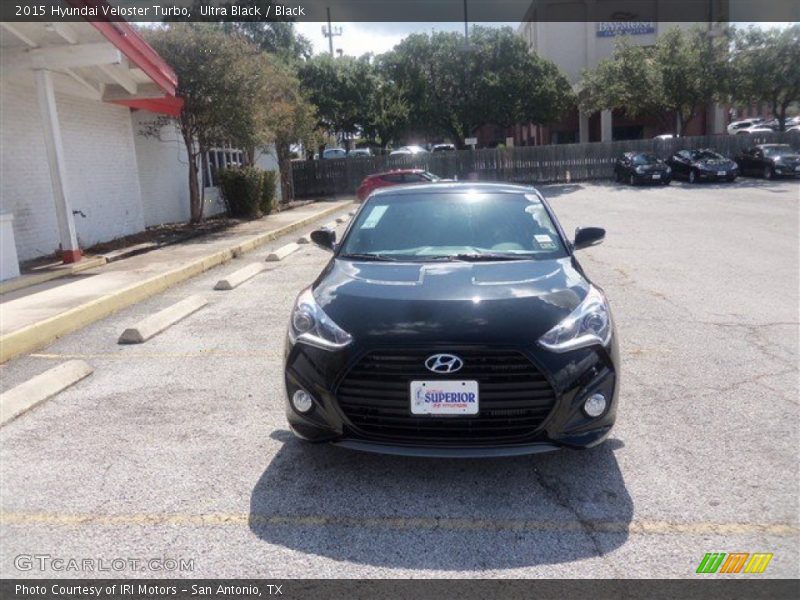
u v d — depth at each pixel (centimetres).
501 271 422
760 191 2417
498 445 343
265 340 653
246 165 2167
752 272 962
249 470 384
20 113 1149
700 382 517
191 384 530
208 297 859
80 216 1330
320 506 344
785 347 602
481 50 3344
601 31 4441
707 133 4216
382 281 410
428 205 518
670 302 789
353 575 288
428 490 360
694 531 317
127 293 826
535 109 3359
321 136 2791
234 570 293
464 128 3538
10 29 973
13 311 747
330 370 352
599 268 1027
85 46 1049
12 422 456
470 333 343
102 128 1418
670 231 1462
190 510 341
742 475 368
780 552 300
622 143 3381
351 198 3112
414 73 3331
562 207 2183
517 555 301
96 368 575
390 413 347
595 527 322
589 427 350
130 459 399
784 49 3027
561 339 350
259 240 1416
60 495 356
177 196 1881
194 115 1634
